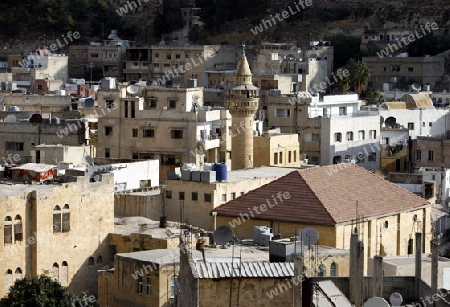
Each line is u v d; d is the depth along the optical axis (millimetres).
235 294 134000
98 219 196000
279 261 154625
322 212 195500
